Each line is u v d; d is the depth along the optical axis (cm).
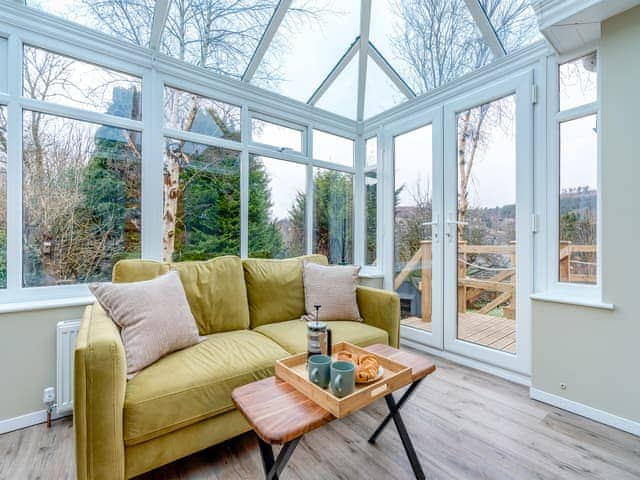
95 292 147
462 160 256
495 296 234
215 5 214
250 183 268
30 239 181
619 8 162
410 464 133
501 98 232
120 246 207
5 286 174
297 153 299
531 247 214
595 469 135
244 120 261
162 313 154
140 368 135
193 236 237
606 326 170
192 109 238
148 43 214
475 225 247
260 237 273
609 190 170
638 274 160
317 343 136
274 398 111
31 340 169
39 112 183
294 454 146
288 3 226
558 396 186
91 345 108
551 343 190
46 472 133
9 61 174
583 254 193
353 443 154
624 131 165
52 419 174
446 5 226
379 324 217
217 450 151
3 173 173
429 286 280
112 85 205
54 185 187
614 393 167
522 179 218
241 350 162
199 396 130
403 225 305
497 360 230
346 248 342
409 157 299
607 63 170
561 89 203
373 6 251
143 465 119
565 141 202
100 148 201
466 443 153
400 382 119
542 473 133
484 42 230
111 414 108
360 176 346
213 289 199
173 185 229
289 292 229
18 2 175
